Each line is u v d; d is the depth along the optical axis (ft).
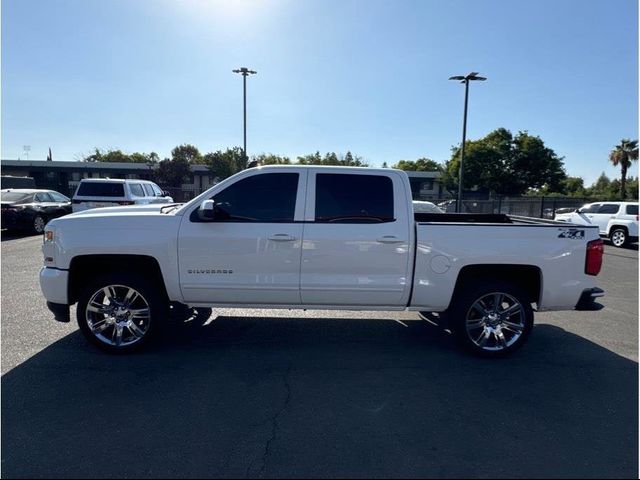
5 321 17.46
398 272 14.24
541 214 85.56
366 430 10.11
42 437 9.60
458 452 9.31
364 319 18.78
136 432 9.86
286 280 14.24
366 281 14.25
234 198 14.39
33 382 12.25
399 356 14.65
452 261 14.11
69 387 11.98
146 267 14.87
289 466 8.75
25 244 39.22
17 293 21.70
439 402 11.50
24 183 82.02
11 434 9.70
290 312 19.56
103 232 14.02
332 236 14.07
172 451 9.18
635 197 158.71
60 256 14.06
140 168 169.48
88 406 10.98
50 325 17.03
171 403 11.21
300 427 10.18
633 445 9.67
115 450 9.18
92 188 45.24
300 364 13.84
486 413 10.97
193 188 175.01
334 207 14.28
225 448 9.31
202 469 8.61
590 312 20.75
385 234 14.08
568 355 14.98
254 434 9.87
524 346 15.83
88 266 14.88
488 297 14.53
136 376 12.75
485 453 9.29
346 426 10.27
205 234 14.08
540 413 11.02
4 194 47.47
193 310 18.63
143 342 14.39
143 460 8.86
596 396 11.96
